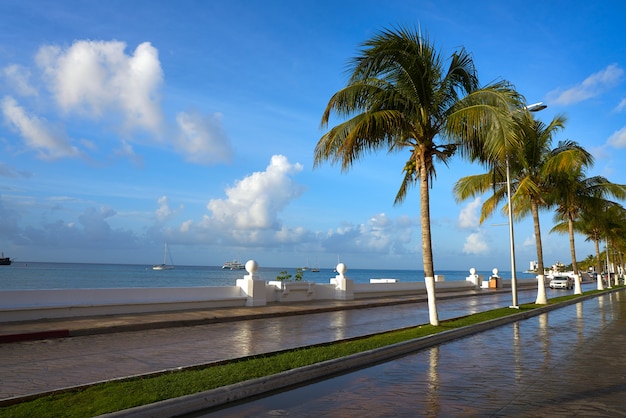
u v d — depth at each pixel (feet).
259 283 66.33
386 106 49.70
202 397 21.61
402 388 25.62
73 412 18.57
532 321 62.80
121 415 18.57
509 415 20.74
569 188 97.30
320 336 42.96
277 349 35.53
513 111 45.75
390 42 45.65
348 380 27.53
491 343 42.70
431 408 21.76
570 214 118.21
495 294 120.88
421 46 48.42
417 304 83.82
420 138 50.85
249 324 50.90
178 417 20.12
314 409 21.57
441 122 51.39
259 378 24.90
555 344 42.24
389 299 86.53
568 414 20.90
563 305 90.38
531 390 25.21
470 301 94.84
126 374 26.40
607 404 22.54
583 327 55.88
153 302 54.75
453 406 22.08
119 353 32.86
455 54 50.72
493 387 25.88
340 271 83.05
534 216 89.20
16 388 23.09
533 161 82.69
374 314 64.64
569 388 25.67
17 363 29.07
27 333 37.81
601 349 39.45
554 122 84.23
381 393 24.53
